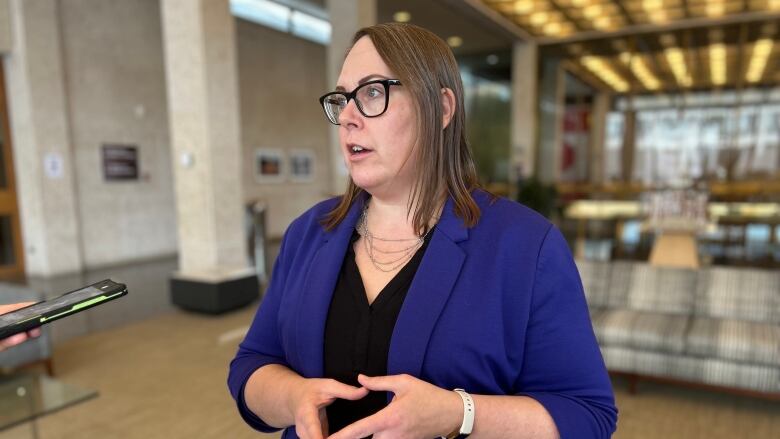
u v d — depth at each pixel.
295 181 10.80
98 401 3.01
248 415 0.87
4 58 6.55
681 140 9.19
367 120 0.74
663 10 7.96
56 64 6.74
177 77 5.03
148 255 8.23
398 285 0.77
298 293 0.86
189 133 5.05
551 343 0.73
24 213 6.84
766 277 3.25
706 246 7.67
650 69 9.37
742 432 2.64
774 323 3.12
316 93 11.30
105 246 7.61
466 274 0.74
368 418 0.62
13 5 6.35
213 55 4.98
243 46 9.47
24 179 6.73
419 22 8.78
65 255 6.98
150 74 8.14
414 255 0.79
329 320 0.81
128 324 4.61
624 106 9.63
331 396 0.69
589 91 9.95
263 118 9.95
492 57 11.46
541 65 10.31
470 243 0.76
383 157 0.75
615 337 3.12
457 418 0.65
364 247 0.85
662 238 5.32
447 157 0.80
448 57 0.78
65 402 2.40
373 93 0.74
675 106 9.20
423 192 0.78
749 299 3.23
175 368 3.53
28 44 6.42
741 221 8.09
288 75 10.52
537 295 0.73
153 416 2.83
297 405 0.70
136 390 3.17
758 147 8.61
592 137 10.02
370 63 0.74
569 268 0.74
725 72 8.75
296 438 0.83
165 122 8.42
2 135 6.65
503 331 0.72
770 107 8.46
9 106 6.66
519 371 0.75
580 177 10.19
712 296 3.31
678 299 3.39
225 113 5.12
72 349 3.94
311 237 0.92
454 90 0.79
